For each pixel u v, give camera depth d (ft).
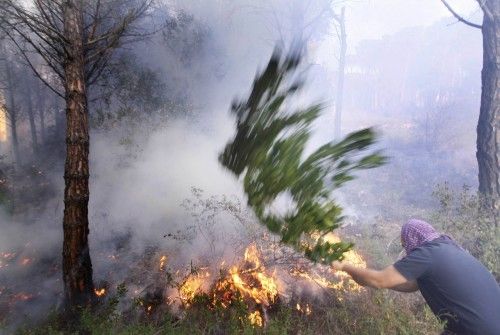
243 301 11.18
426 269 7.16
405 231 7.93
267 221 8.05
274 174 7.77
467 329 6.86
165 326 10.39
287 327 10.25
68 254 12.03
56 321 11.23
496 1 15.28
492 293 6.93
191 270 13.01
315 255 7.66
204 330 10.13
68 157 12.10
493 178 15.56
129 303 12.71
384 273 7.37
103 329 9.78
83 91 12.40
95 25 13.82
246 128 8.51
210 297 11.87
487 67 15.80
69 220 12.03
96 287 13.93
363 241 15.46
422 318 10.18
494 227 14.16
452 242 7.50
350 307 10.93
